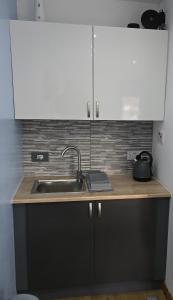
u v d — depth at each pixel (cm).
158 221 176
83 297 181
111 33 166
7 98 149
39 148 206
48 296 179
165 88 179
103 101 174
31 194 167
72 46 165
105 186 174
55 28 161
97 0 194
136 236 175
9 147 153
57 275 172
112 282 180
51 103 170
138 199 171
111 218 171
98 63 169
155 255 181
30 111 170
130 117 179
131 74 173
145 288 188
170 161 173
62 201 162
